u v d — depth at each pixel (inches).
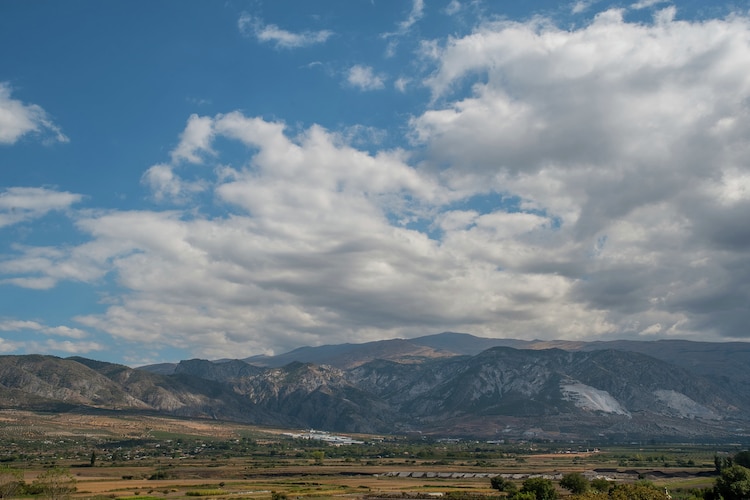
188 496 7377.0
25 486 6569.9
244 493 7810.0
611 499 5206.7
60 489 6579.7
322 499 7170.3
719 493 5964.6
